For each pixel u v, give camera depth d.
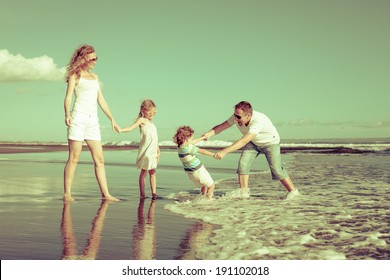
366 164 12.06
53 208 4.81
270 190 6.77
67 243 3.27
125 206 5.10
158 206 5.15
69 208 4.84
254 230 3.81
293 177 8.57
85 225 3.92
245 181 6.19
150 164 6.02
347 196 5.95
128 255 3.01
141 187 6.06
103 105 6.21
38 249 3.11
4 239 3.36
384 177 8.49
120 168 10.65
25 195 5.80
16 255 2.97
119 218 4.31
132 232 3.68
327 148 23.09
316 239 3.50
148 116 6.25
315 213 4.65
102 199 5.66
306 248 3.23
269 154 6.05
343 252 3.14
